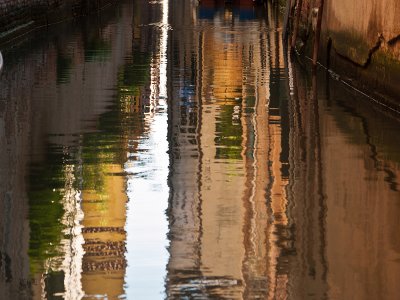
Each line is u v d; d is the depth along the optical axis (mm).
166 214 9234
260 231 8664
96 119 14656
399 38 14766
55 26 34531
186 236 8508
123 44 27922
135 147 12508
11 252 8047
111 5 49938
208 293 7078
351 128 13672
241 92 17719
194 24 36250
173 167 11281
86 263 7777
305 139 12922
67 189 10242
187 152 12148
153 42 28672
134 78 19875
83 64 22328
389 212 9266
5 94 17219
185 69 21578
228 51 25719
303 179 10641
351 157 11727
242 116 14922
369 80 16812
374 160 11523
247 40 29031
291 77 19969
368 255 7965
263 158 11750
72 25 35469
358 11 17766
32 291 7164
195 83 19031
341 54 19422
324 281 7332
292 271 7566
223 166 11344
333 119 14500
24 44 27125
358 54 17656
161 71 21234
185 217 9117
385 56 15664
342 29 19422
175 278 7414
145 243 8312
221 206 9547
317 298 6992
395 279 7367
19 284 7312
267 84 18781
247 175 10852
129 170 11164
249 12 43344
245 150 12258
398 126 13844
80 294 7059
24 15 30656
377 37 16156
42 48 26062
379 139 12820
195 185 10375
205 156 11891
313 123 14172
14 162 11594
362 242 8328
